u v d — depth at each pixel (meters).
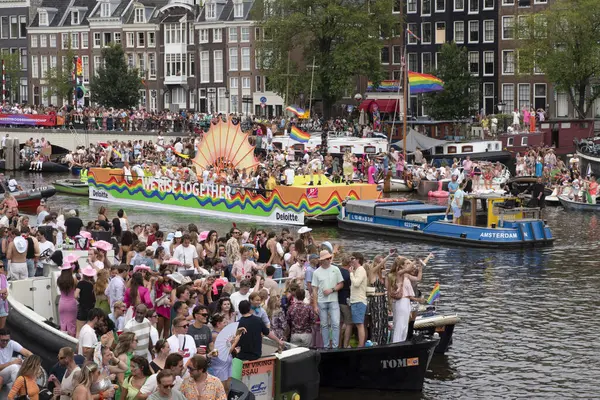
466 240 56.41
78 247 38.72
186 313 25.08
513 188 77.69
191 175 73.75
